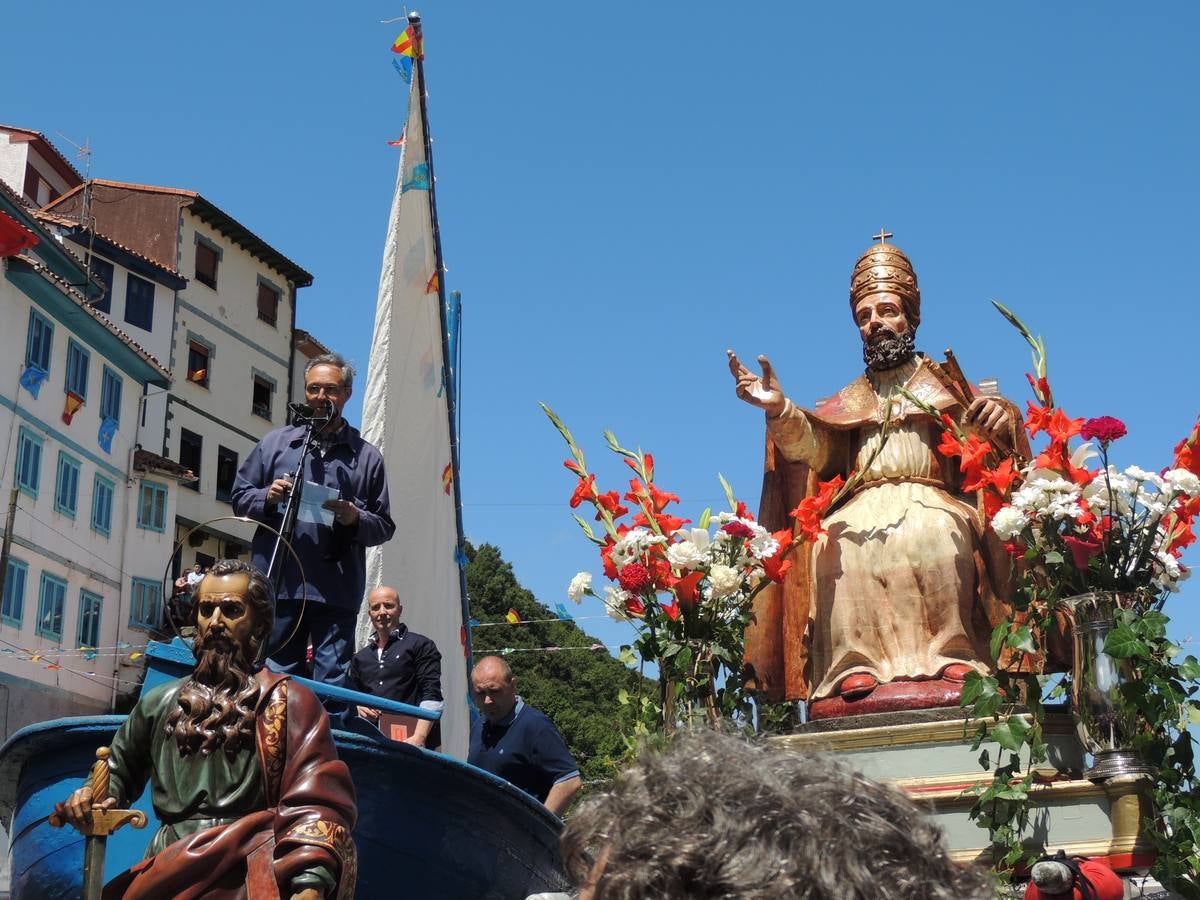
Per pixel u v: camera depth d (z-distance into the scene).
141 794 5.41
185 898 4.70
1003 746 7.83
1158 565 8.10
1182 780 7.67
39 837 5.56
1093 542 8.00
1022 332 8.55
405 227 12.71
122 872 5.37
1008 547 8.41
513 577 46.94
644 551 8.90
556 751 8.34
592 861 1.70
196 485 48.72
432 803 5.98
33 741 5.50
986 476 8.69
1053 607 8.11
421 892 5.97
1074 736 8.20
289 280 55.28
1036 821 7.86
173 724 5.02
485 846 6.24
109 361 42.44
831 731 8.59
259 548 7.30
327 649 7.28
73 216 48.78
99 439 41.94
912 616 9.02
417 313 12.66
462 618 12.82
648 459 9.30
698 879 1.57
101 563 41.66
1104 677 7.80
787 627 9.49
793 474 10.01
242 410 51.88
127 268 46.88
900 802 1.69
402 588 12.21
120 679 41.72
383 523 7.43
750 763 1.71
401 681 8.73
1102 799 7.80
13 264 37.03
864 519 9.32
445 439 12.80
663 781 1.69
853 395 10.09
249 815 4.85
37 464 38.56
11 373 37.38
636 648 8.86
